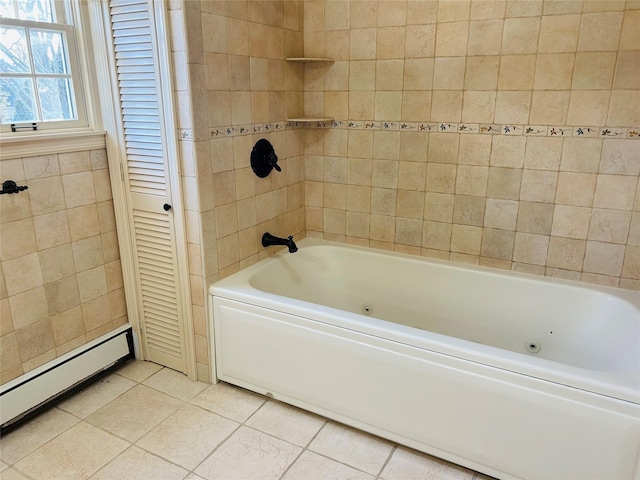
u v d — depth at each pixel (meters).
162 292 2.34
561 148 2.13
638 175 2.02
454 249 2.50
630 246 2.11
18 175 1.89
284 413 2.13
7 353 1.97
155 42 1.93
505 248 2.37
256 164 2.39
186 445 1.93
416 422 1.82
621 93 1.97
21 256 1.96
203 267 2.16
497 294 2.36
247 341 2.16
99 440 1.96
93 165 2.19
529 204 2.26
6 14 1.84
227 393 2.28
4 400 1.93
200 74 1.98
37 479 1.76
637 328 1.88
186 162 2.04
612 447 1.49
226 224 2.26
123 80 2.08
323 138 2.70
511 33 2.11
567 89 2.06
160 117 2.02
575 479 1.58
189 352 2.34
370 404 1.90
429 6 2.24
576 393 1.50
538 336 2.28
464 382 1.68
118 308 2.45
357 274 2.69
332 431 2.02
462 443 1.74
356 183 2.68
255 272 2.38
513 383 1.59
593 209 2.14
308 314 1.94
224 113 2.14
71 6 2.04
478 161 2.32
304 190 2.85
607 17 1.92
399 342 1.77
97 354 2.31
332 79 2.58
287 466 1.82
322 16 2.52
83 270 2.23
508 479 1.70
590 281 2.23
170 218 2.16
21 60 1.91
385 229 2.66
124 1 1.96
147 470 1.80
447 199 2.45
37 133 1.97
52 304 2.11
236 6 2.12
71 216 2.13
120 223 2.32
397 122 2.47
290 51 2.52
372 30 2.41
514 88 2.16
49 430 2.01
